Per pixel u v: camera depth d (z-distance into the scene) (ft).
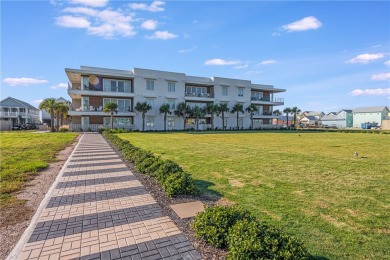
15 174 21.26
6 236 10.75
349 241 10.39
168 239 10.43
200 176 21.84
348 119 282.77
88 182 19.38
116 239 10.41
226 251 9.46
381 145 54.24
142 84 126.72
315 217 12.91
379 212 13.74
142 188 17.83
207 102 153.48
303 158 32.71
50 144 47.47
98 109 115.96
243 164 27.68
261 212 13.50
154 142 56.39
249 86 164.66
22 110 179.01
